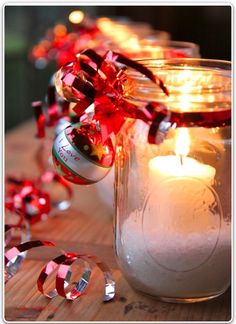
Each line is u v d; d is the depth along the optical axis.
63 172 0.49
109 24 0.94
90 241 0.64
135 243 0.48
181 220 0.47
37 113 0.61
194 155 0.47
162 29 1.80
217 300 0.50
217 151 0.47
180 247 0.47
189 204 0.47
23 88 1.61
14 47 1.63
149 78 0.45
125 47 0.70
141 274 0.48
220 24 1.80
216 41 1.80
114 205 0.51
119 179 0.50
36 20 1.66
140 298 0.50
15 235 0.66
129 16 1.79
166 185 0.47
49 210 0.68
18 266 0.56
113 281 0.51
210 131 0.47
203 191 0.47
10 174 0.83
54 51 0.90
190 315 0.47
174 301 0.49
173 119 0.45
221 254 0.47
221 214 0.47
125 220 0.49
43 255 0.60
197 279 0.47
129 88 0.47
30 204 0.67
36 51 0.93
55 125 0.67
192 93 0.46
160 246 0.47
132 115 0.47
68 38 0.88
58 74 0.49
